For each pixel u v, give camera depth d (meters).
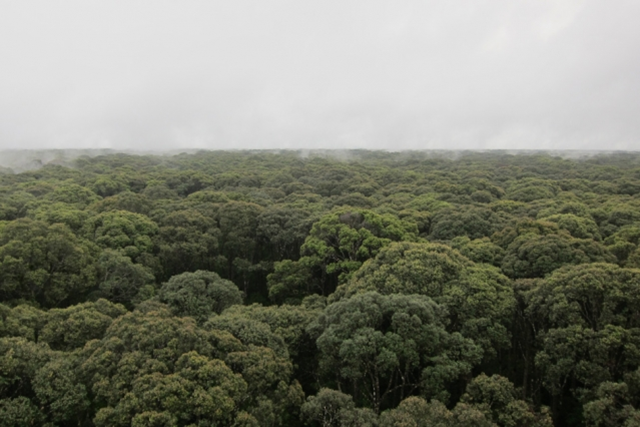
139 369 17.39
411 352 20.25
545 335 22.34
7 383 16.56
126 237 39.91
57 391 16.64
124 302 34.72
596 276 22.23
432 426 15.18
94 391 17.12
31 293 30.83
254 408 17.56
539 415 18.20
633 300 20.64
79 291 33.69
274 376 19.33
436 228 45.62
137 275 34.69
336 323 22.22
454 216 46.31
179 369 17.41
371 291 24.67
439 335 21.42
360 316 21.36
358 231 39.28
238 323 22.67
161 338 18.95
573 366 20.19
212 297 30.34
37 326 23.50
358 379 22.80
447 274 27.31
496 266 33.34
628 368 19.52
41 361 18.12
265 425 17.22
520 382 26.25
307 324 26.14
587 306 22.27
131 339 19.22
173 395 15.80
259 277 50.25
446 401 19.73
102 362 18.19
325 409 18.00
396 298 22.77
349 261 37.12
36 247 31.28
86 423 18.14
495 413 17.95
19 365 17.30
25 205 50.28
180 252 41.97
